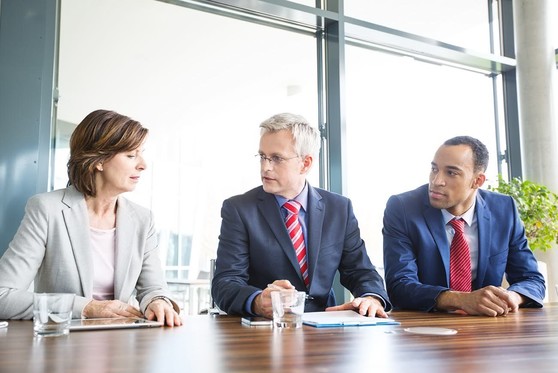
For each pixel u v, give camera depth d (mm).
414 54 3826
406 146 3598
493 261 2033
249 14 3166
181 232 3002
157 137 2988
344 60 3254
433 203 2023
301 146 1851
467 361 774
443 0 3898
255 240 1800
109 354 832
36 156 2391
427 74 3887
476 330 1165
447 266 1986
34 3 2447
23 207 2342
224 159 3160
